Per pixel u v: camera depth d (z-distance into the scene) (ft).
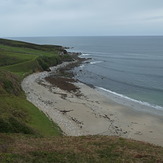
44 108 167.02
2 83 178.50
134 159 74.38
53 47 549.54
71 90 239.71
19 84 218.38
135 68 412.77
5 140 84.43
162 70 390.42
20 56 348.38
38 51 451.94
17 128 103.71
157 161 74.02
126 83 291.58
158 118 170.09
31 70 299.79
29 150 75.20
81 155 74.74
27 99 183.73
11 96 159.12
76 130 137.69
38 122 129.70
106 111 179.83
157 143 128.98
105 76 336.29
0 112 115.14
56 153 74.84
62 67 383.65
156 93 244.42
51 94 214.28
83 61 474.49
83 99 208.95
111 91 250.98
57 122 143.54
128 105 199.93
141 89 261.44
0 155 67.72
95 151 79.36
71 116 161.89
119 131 143.84
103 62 479.82
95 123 153.58
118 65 446.60
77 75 332.39
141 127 152.05
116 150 81.25
